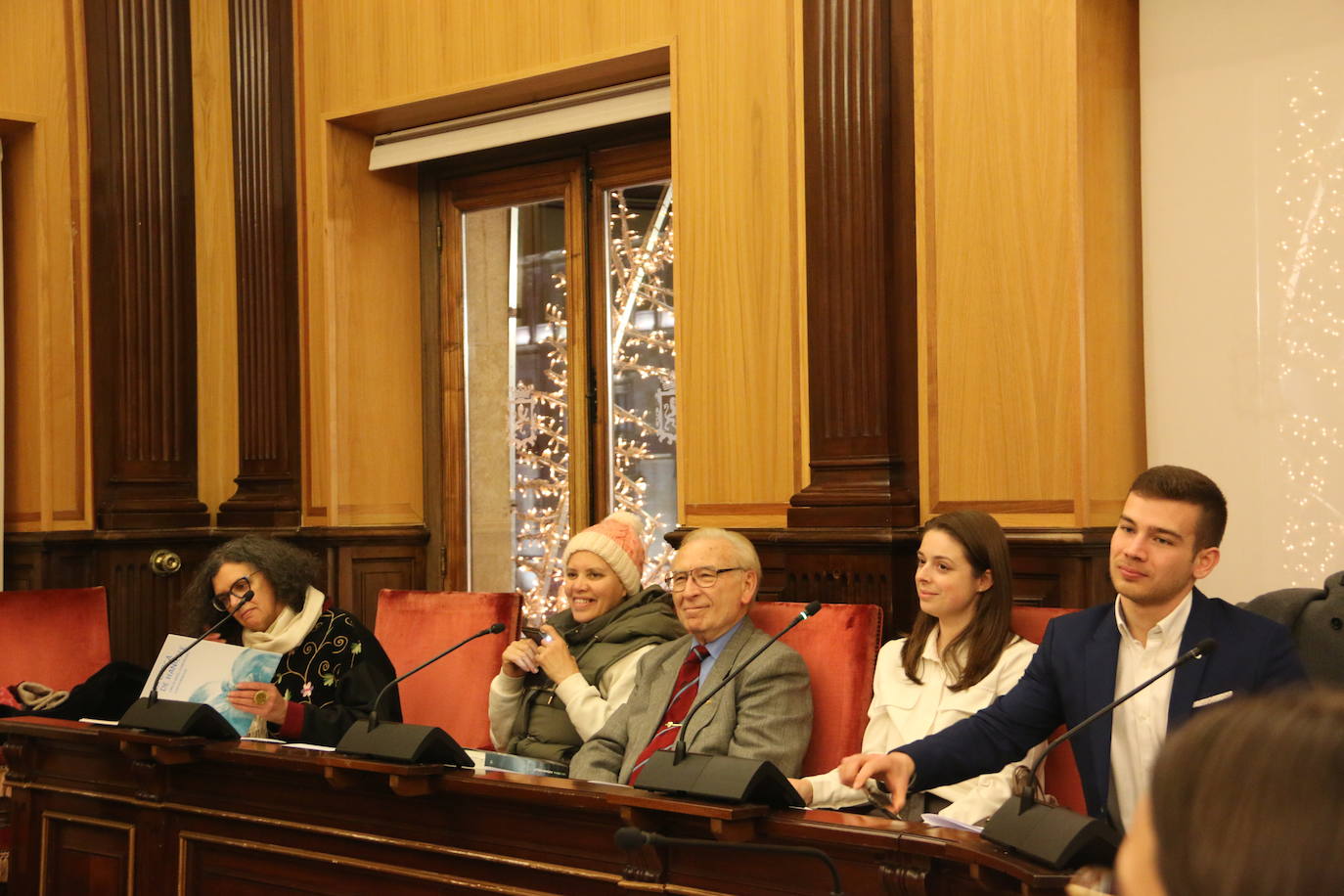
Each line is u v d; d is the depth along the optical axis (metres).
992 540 2.73
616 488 4.78
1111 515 3.48
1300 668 2.06
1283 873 0.42
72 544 5.02
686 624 3.01
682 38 4.14
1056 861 1.66
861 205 3.74
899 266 3.72
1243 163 3.44
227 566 3.49
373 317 5.14
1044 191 3.46
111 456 5.15
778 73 3.94
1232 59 3.45
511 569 5.05
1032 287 3.48
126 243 5.18
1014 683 2.66
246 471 5.22
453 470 5.20
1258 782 0.43
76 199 5.09
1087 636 2.25
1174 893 0.44
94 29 5.15
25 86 5.04
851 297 3.75
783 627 3.08
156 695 2.98
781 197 3.93
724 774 2.08
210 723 2.86
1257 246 3.42
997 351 3.54
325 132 5.01
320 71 5.03
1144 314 3.62
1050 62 3.45
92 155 5.14
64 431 5.07
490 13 4.59
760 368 3.97
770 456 3.95
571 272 4.87
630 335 4.75
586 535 3.50
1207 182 3.50
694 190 4.11
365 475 5.09
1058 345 3.44
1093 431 3.42
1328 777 0.43
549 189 4.95
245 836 2.77
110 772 3.02
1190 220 3.54
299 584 3.56
